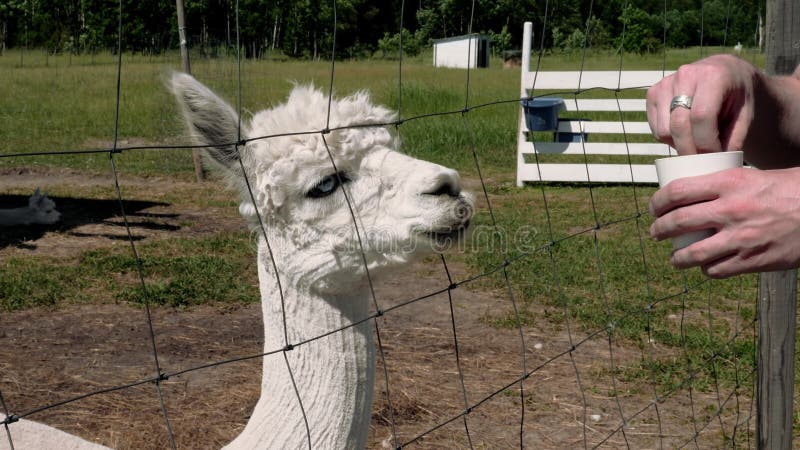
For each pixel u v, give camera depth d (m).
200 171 12.06
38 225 8.93
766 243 1.33
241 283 7.08
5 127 16.56
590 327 6.15
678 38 22.31
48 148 14.47
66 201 10.40
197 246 8.25
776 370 3.34
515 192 11.80
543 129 11.91
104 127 16.83
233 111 2.64
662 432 4.52
